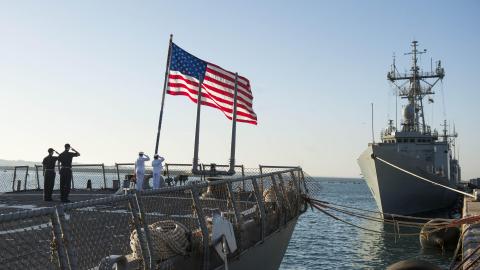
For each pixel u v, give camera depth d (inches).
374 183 1454.2
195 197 269.0
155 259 219.0
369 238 1354.6
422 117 1841.8
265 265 462.6
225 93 768.3
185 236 260.2
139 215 211.8
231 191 326.6
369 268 943.7
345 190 6378.0
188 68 703.7
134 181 644.7
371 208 2780.5
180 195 292.5
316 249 1180.5
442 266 903.1
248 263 385.1
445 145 1715.1
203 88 765.9
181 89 727.7
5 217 129.5
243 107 800.3
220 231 280.1
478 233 543.5
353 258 1051.9
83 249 194.7
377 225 1672.0
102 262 177.3
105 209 225.5
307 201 625.6
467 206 845.8
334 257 1067.3
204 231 270.2
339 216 2127.2
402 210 1497.3
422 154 1718.8
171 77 722.2
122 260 187.3
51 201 571.2
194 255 267.9
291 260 1036.5
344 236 1414.9
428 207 1590.8
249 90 803.4
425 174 1476.4
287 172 552.4
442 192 1612.9
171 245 245.8
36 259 168.6
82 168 861.8
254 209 426.3
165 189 234.1
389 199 1444.4
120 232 219.3
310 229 1603.1
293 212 556.1
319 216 2118.6
